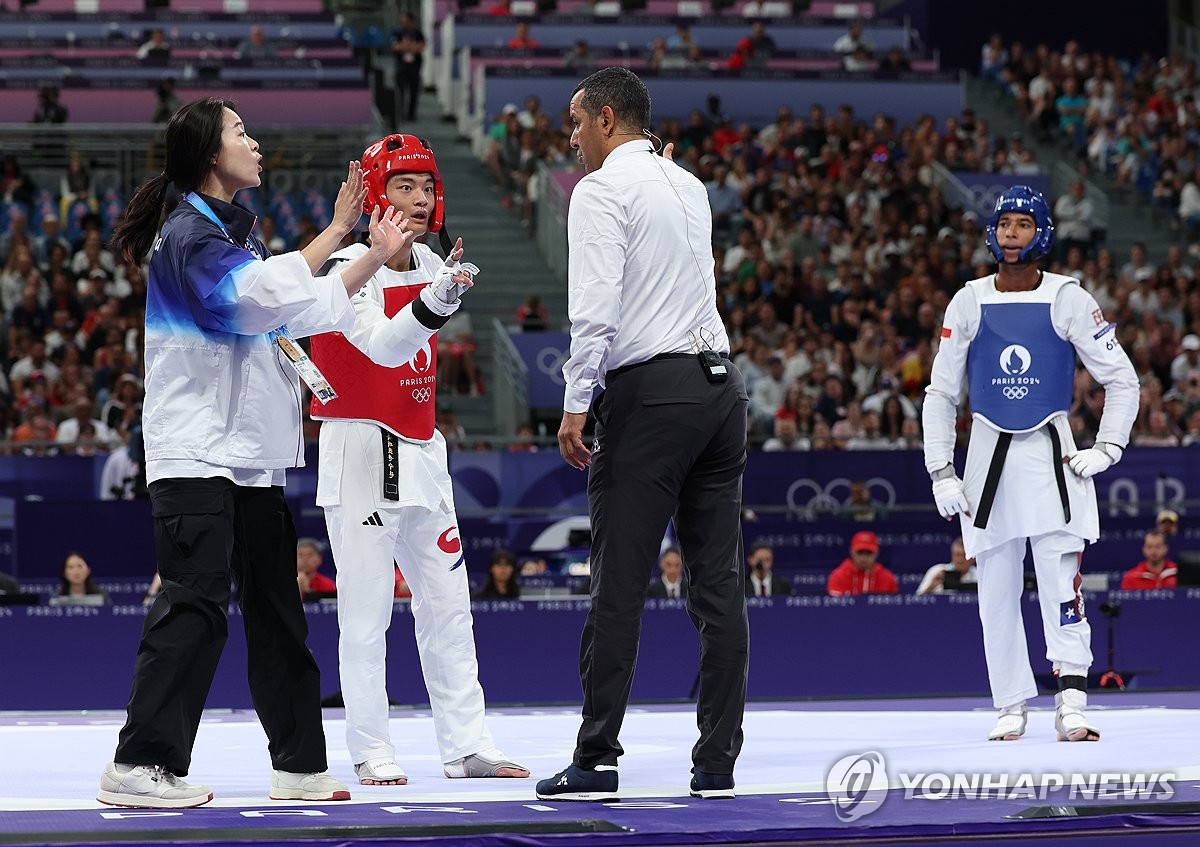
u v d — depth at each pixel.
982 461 14.95
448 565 12.46
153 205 10.69
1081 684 14.21
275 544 10.54
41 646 23.89
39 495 32.53
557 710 19.19
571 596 26.89
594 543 11.01
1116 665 25.44
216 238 10.13
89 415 34.78
